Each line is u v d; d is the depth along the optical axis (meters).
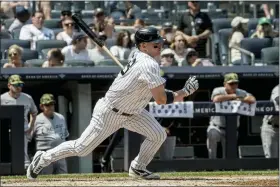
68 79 26.30
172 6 34.22
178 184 14.71
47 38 29.98
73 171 26.44
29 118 26.44
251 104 24.56
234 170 24.17
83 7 33.91
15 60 26.14
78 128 26.89
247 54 29.20
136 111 15.45
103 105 15.39
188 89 15.47
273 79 28.55
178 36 28.94
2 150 23.84
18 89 24.38
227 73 27.03
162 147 25.36
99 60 27.75
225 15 34.44
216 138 25.22
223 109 24.39
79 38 27.84
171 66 26.98
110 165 25.44
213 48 30.94
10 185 15.09
